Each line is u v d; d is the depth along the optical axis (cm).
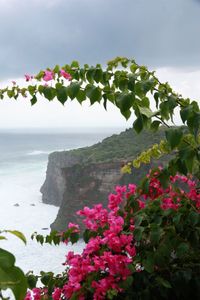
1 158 14438
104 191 4291
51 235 226
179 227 205
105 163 4153
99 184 4325
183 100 195
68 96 198
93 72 200
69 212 4575
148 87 188
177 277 200
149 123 196
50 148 19550
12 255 67
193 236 205
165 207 230
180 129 180
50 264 2691
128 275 192
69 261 217
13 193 8438
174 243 200
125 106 183
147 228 209
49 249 3008
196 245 206
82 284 201
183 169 201
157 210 216
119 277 193
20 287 66
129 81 193
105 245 205
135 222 211
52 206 7250
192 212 206
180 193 230
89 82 202
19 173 11244
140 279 200
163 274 205
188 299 203
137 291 200
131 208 229
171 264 210
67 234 223
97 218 220
